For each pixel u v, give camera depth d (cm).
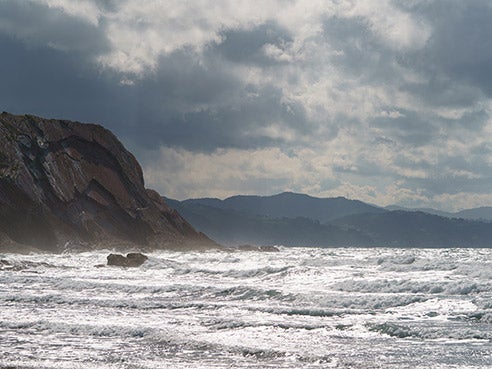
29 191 11544
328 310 3466
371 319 3234
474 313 3247
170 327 3152
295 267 5722
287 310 3509
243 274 5675
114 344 2792
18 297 4156
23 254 9975
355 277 4953
